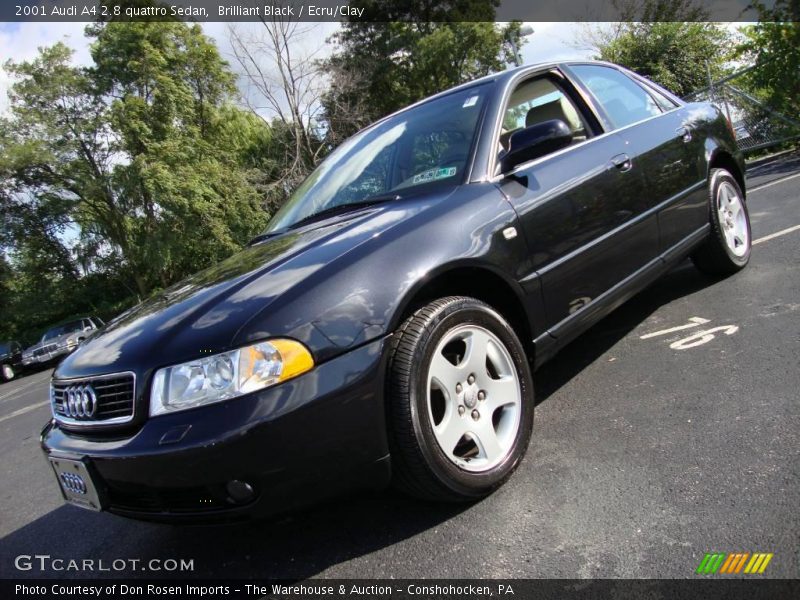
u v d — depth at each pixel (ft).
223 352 5.57
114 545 8.30
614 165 9.58
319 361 5.71
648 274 10.12
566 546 5.72
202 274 8.29
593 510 6.17
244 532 7.55
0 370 62.54
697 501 5.93
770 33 34.94
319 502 5.82
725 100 38.91
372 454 5.92
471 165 8.08
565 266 8.27
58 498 11.02
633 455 7.06
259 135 84.58
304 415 5.52
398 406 6.03
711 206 12.31
